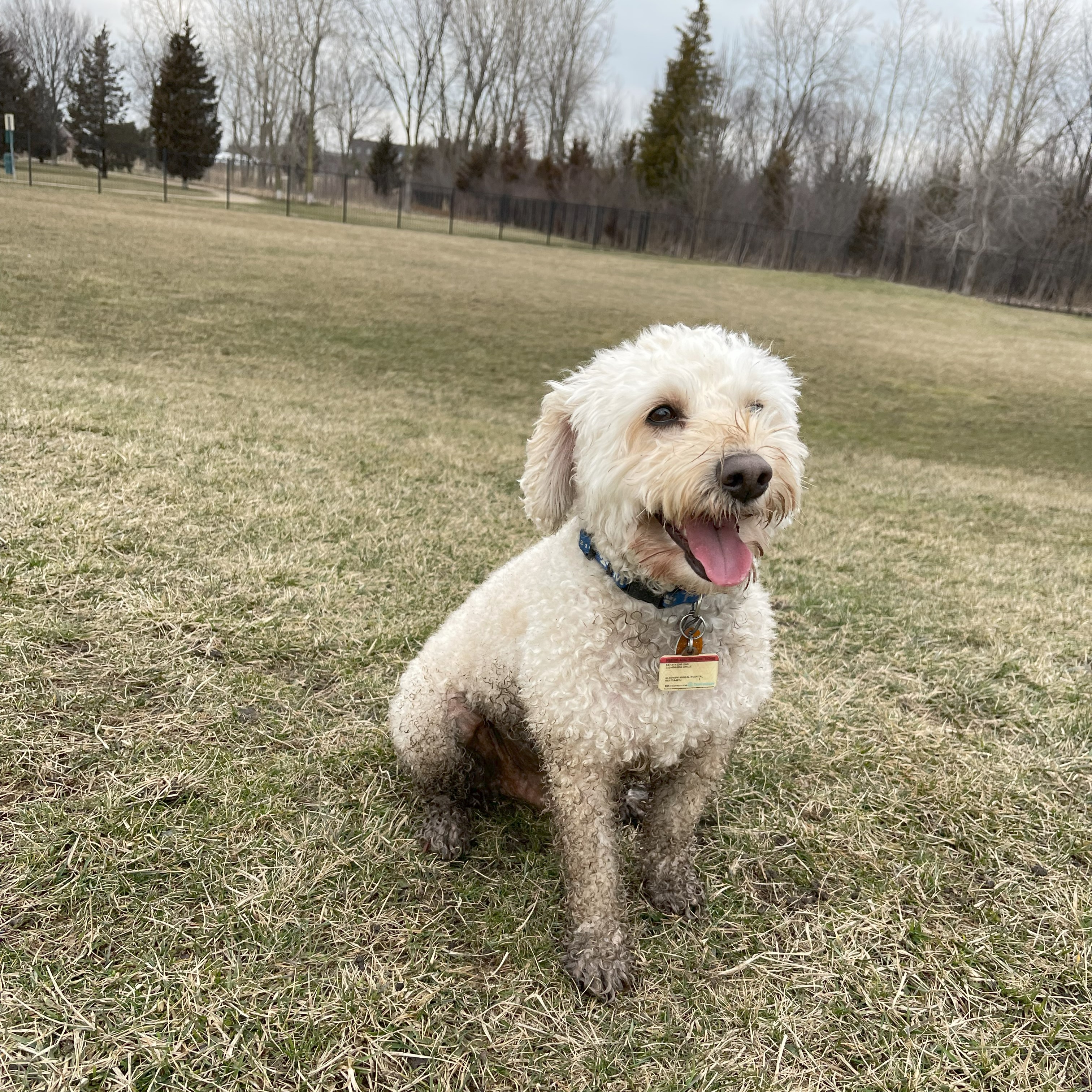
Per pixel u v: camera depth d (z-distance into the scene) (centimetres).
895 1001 66
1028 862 78
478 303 493
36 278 361
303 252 601
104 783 76
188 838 72
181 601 101
